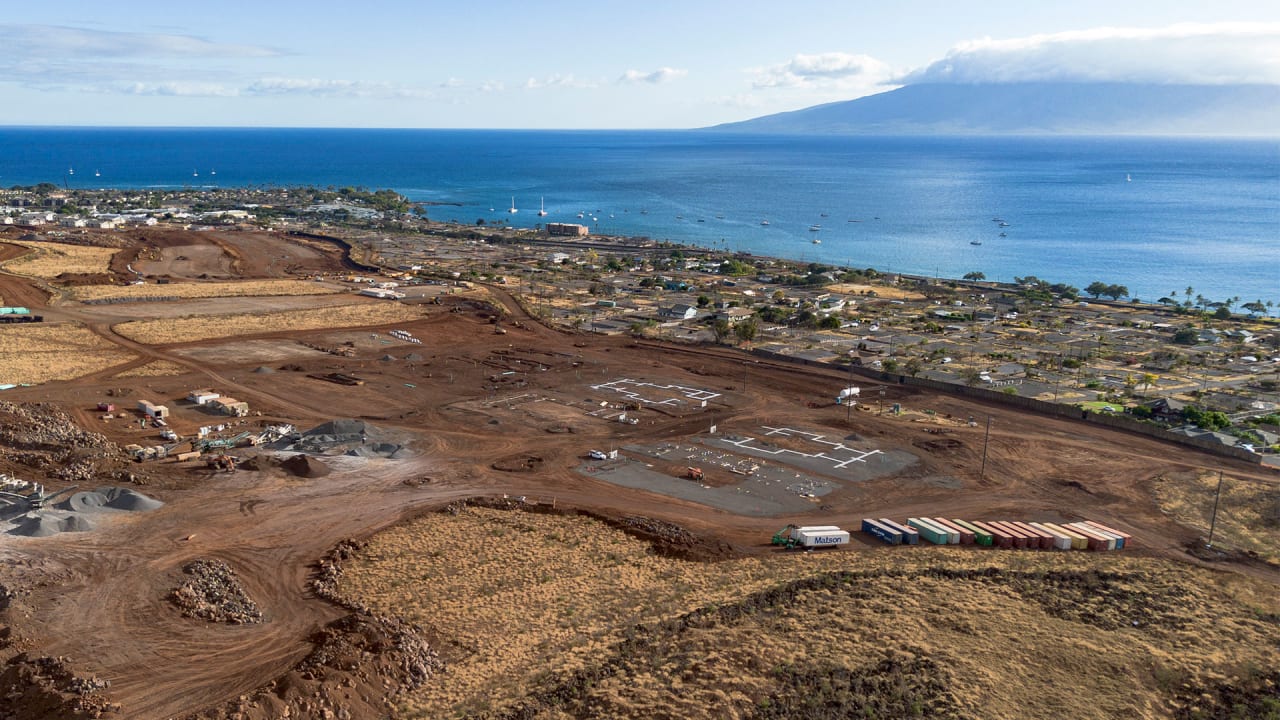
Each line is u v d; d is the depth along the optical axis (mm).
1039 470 90438
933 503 81250
